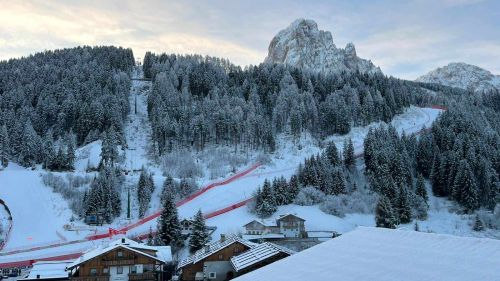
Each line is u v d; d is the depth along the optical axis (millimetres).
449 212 99875
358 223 92688
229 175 125562
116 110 153750
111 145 123500
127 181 113688
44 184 108000
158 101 166750
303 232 82312
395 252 22188
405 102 191375
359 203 99812
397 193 97000
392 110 178500
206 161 137125
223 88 183000
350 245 25672
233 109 157250
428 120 181000
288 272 23516
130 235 84562
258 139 146625
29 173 114062
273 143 144125
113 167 116562
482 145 118062
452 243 21406
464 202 99562
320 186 106500
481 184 102250
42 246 79125
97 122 150250
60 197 103500
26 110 153250
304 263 24359
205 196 107625
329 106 159375
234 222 90625
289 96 169875
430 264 19297
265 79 195375
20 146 132250
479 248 19859
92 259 50000
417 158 122312
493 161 113188
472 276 16844
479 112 185500
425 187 106250
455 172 105625
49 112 157625
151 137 154375
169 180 108688
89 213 93812
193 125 144875
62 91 169250
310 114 158750
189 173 125438
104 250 50312
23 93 168125
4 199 99625
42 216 95062
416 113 188500
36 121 151750
